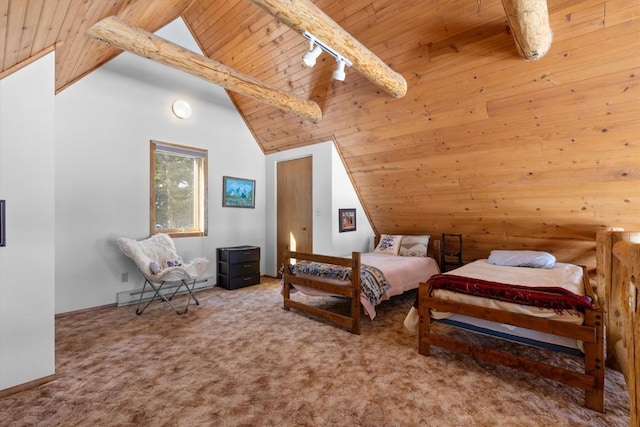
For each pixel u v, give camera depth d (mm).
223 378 2115
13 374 1967
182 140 4414
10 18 1390
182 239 4418
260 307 3725
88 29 2141
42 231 2094
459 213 4051
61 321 3195
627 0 1900
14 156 1989
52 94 2137
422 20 2570
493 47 2443
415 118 3350
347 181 4746
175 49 2668
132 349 2557
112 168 3742
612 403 1848
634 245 969
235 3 3449
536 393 1952
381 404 1837
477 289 2256
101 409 1793
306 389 1987
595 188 2867
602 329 1791
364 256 4305
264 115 4828
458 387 2014
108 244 3703
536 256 3236
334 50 2338
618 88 2248
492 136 3037
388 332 2957
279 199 5434
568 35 2154
